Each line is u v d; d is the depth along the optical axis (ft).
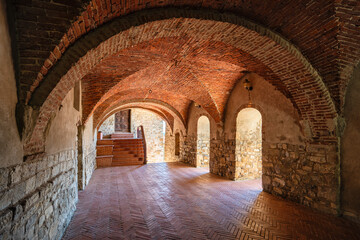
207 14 10.14
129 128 58.54
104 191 19.88
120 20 8.61
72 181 14.02
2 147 5.42
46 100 7.04
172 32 10.92
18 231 6.05
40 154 7.93
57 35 6.70
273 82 16.69
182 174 27.94
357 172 12.98
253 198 17.57
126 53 15.46
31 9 6.30
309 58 13.01
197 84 24.14
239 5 10.40
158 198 17.69
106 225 12.44
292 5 10.43
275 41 11.91
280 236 11.20
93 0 6.74
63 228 11.27
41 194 7.94
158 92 32.09
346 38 11.31
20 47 6.41
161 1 9.07
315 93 13.71
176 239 10.89
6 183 5.59
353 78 13.23
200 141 33.78
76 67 8.02
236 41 12.54
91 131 28.19
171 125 45.98
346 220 13.09
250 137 25.12
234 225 12.50
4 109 5.59
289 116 17.10
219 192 19.43
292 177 16.75
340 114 13.71
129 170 31.04
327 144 14.23
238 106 23.76
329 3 9.82
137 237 11.05
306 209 14.93
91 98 19.90
